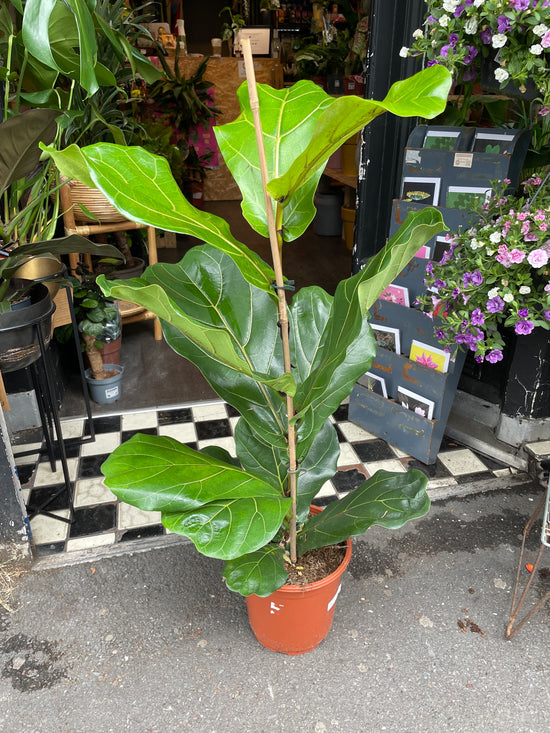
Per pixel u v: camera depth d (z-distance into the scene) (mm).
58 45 2168
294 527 1585
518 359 2480
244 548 1185
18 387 2709
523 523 2293
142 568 2076
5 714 1611
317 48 5242
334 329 1241
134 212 877
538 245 1896
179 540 2195
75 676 1712
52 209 3139
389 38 2689
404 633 1842
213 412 3012
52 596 1969
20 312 1921
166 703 1637
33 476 2527
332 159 4906
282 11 7266
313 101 1117
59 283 2293
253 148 1121
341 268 5027
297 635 1678
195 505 1201
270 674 1715
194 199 6582
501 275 1975
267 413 1465
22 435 2779
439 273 2178
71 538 2201
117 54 2725
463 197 2260
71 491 2410
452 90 2861
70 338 3225
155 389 3230
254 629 1758
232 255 999
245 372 1123
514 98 2430
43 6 1857
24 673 1723
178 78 5992
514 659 1763
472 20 1960
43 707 1629
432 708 1622
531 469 2533
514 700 1646
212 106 6801
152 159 1005
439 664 1746
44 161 2297
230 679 1700
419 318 2445
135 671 1726
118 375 3080
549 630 1860
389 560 2119
